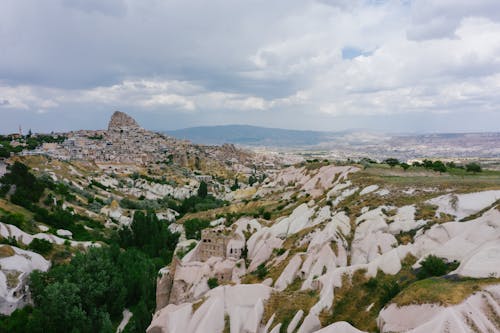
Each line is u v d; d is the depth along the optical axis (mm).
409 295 43906
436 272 50031
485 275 43625
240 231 95812
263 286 61031
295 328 50656
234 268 78438
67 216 129500
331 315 51531
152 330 61500
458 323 37625
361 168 121062
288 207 113812
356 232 71000
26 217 114875
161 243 121625
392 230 67188
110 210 158250
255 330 54469
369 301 52250
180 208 184250
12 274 76688
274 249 82250
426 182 82125
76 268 84188
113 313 79875
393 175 106812
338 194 96062
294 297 56562
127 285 86375
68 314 70938
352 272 56844
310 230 78062
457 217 64500
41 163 196875
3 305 71438
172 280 80125
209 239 88188
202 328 56625
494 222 53906
